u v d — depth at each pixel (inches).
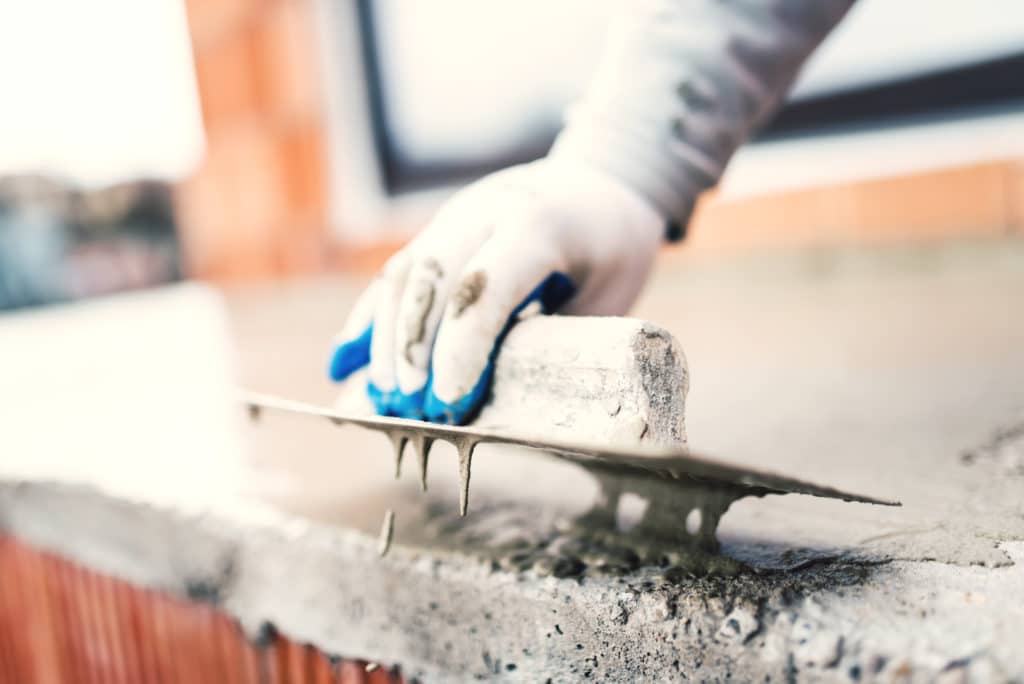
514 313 17.3
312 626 19.8
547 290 19.3
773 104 25.1
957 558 14.2
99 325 108.3
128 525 24.5
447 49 110.0
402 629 17.9
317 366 52.5
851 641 11.9
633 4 23.3
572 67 99.0
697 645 13.5
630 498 19.2
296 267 140.3
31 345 90.4
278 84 129.8
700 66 22.1
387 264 18.7
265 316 99.0
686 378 14.9
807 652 12.2
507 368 16.2
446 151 116.7
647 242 22.4
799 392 32.1
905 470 20.4
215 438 32.8
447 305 16.7
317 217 133.2
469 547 17.7
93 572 26.6
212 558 22.0
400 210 125.0
